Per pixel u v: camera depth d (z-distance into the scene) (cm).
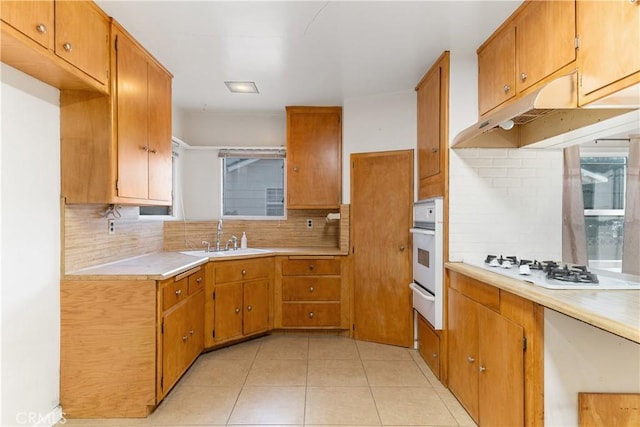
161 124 275
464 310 221
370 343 337
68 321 207
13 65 171
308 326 351
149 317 209
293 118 373
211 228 388
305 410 219
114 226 268
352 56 260
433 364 272
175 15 205
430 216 269
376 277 338
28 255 186
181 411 217
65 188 209
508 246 251
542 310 150
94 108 209
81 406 207
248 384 253
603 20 146
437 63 265
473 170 252
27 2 149
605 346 150
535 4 188
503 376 174
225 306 313
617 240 230
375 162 340
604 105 156
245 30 223
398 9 201
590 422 148
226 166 413
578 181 242
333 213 385
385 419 210
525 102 165
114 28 212
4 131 172
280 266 352
